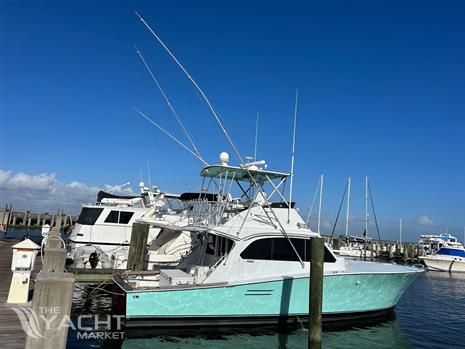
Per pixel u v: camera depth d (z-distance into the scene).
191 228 10.57
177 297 9.36
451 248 35.44
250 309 9.70
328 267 10.62
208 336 9.52
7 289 9.54
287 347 9.12
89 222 17.16
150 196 18.45
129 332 9.14
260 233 10.20
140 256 13.25
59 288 4.31
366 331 10.82
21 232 42.25
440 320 13.36
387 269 11.73
